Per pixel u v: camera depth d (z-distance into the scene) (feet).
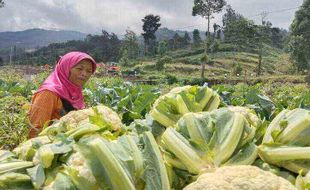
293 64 288.92
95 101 32.19
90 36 563.89
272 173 7.23
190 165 7.71
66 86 16.71
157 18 460.55
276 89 86.07
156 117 9.84
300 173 7.56
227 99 32.07
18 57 557.33
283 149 8.09
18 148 9.08
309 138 8.34
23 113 14.15
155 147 7.72
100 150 7.18
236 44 373.40
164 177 7.37
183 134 8.29
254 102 26.61
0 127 12.64
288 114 8.96
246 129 8.39
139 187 7.27
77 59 16.83
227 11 453.58
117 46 465.06
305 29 279.28
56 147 8.03
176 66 308.19
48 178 7.65
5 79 70.44
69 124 10.35
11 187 7.67
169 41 444.96
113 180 7.05
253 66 331.57
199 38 415.64
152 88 40.52
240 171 6.72
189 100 10.12
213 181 6.51
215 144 7.98
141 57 389.80
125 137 7.84
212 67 319.47
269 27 347.36
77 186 7.18
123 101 22.77
